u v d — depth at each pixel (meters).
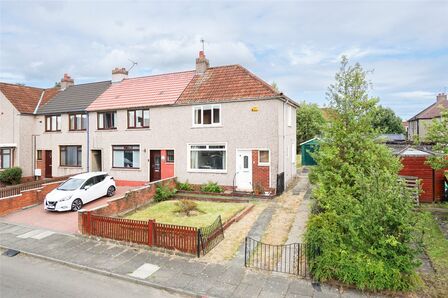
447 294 7.91
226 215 14.95
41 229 14.25
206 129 20.53
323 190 10.54
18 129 27.50
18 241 12.81
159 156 22.66
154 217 15.09
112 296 8.47
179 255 10.87
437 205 15.73
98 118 24.91
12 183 26.52
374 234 8.40
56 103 28.19
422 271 9.12
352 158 11.20
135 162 23.55
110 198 19.42
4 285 9.16
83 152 25.52
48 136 27.47
